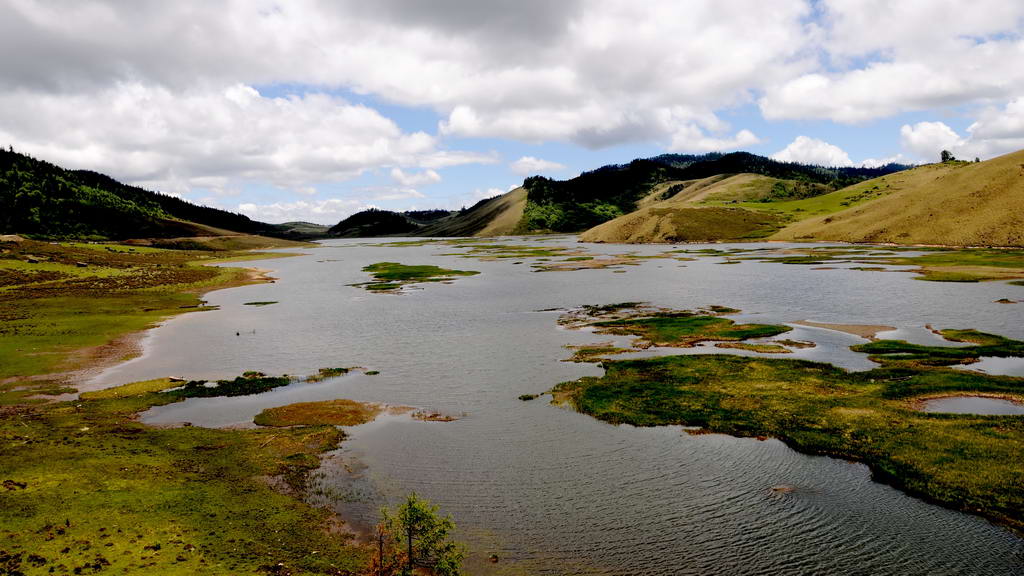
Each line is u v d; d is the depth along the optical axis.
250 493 23.88
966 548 19.61
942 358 42.25
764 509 22.69
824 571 18.69
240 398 38.06
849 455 26.88
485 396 37.94
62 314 69.88
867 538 20.45
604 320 63.56
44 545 18.53
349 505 23.20
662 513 22.59
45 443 28.59
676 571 18.84
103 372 44.50
